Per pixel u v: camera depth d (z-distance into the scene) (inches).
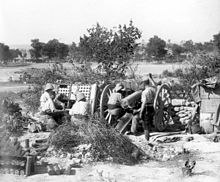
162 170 304.3
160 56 2541.8
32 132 414.6
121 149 331.0
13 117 423.5
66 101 457.4
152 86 440.8
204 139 401.1
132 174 294.2
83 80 594.9
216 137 395.9
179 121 467.8
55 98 446.0
